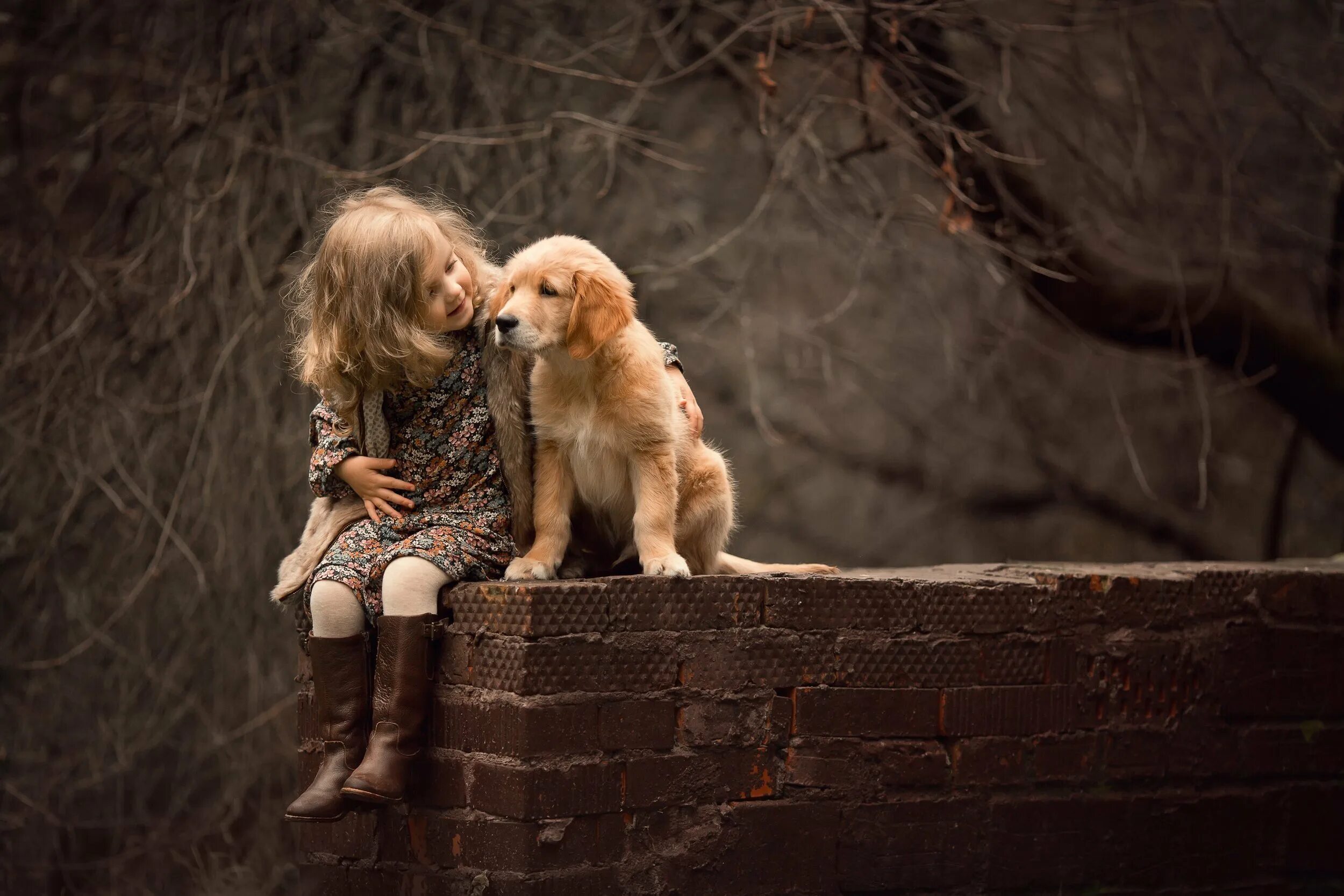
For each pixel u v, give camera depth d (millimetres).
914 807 4422
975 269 9969
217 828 7715
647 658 3988
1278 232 10102
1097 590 4750
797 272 12305
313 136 7531
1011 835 4582
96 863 7441
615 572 4543
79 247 7566
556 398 4211
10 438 7859
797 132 7152
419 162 7457
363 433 4258
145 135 7512
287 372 7227
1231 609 5004
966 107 7941
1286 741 5094
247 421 7371
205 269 7062
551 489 4266
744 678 4145
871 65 6996
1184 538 13406
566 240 4191
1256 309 8992
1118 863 4773
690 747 4070
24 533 7887
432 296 4145
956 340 12180
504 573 4211
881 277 11820
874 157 9195
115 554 7910
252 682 7535
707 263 11219
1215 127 9211
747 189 11125
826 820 4277
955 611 4480
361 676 4047
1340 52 9484
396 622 3941
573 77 7965
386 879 4176
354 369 4141
